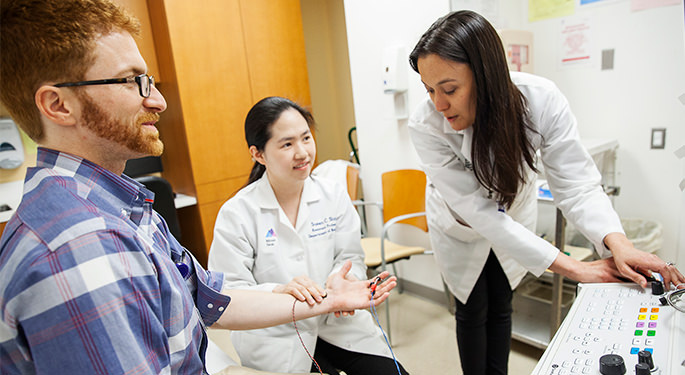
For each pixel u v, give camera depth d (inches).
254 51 113.7
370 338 48.1
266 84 117.0
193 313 27.6
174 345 25.2
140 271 22.2
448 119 43.8
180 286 26.4
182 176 111.8
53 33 21.0
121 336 20.5
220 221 47.2
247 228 46.8
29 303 19.0
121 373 20.3
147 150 25.7
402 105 89.8
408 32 85.1
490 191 46.2
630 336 27.2
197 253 115.3
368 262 83.6
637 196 85.7
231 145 112.1
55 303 19.1
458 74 39.1
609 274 38.1
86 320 19.6
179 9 99.7
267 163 46.9
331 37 142.9
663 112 79.0
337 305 38.2
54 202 20.9
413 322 91.7
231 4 108.3
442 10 77.9
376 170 101.3
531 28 94.0
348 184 100.3
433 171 52.1
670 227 82.1
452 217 57.1
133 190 25.6
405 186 92.4
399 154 94.5
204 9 103.7
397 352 81.1
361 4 93.0
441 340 83.8
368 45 94.0
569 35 88.4
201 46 104.0
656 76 78.7
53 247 19.5
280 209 47.8
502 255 55.8
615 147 81.8
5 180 98.0
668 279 33.0
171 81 103.7
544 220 78.8
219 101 108.5
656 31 77.1
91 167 23.8
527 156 44.8
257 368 45.2
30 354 20.9
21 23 21.0
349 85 141.6
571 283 84.8
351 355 47.8
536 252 44.3
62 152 23.6
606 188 78.8
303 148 45.7
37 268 18.9
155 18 101.8
